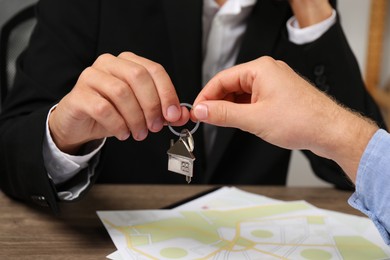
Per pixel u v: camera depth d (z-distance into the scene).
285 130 0.51
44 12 0.98
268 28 0.97
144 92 0.54
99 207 0.67
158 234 0.58
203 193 0.75
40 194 0.63
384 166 0.48
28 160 0.63
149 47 0.98
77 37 0.96
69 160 0.64
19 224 0.61
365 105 0.94
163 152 0.97
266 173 1.00
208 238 0.58
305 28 0.92
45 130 0.63
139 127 0.56
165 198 0.72
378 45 1.95
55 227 0.60
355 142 0.50
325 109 0.51
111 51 0.96
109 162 0.98
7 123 0.77
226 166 1.00
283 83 0.52
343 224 0.63
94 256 0.53
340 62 0.91
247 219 0.64
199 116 0.53
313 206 0.70
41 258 0.52
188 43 0.94
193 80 0.94
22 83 0.86
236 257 0.53
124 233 0.58
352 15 1.98
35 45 0.95
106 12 0.97
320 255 0.54
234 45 1.02
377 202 0.49
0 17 1.33
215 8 0.98
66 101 0.58
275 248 0.56
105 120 0.55
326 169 0.89
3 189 0.71
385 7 1.94
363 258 0.54
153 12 0.98
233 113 0.52
